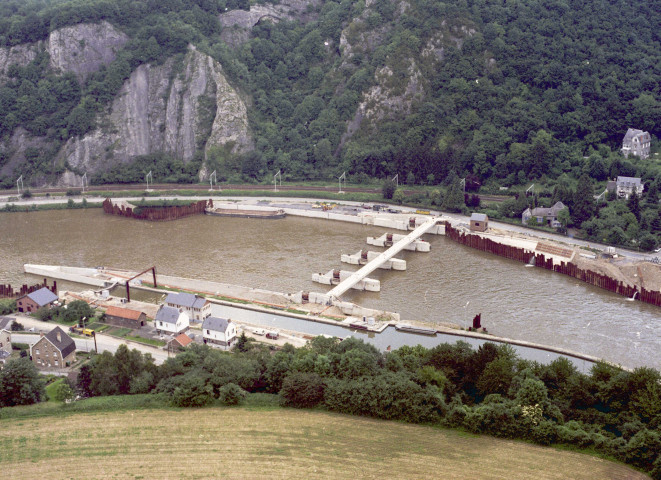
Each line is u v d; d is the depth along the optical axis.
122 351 184.88
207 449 155.25
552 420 161.62
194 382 173.75
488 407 161.88
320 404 173.25
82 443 158.00
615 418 162.50
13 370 176.25
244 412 170.38
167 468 149.12
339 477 145.62
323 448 155.50
